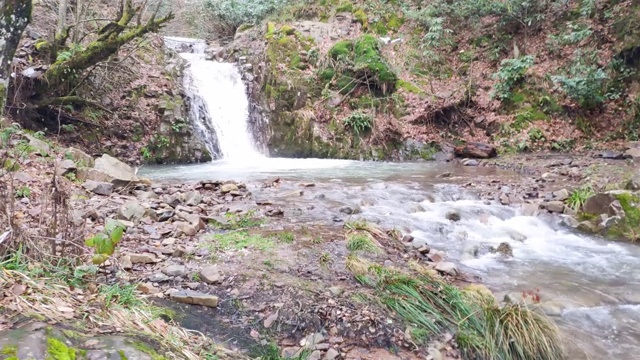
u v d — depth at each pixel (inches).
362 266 163.2
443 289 155.1
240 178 352.8
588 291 175.5
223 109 536.4
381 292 149.6
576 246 228.5
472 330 138.6
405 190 306.5
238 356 117.7
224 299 140.9
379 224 227.1
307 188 306.3
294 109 525.3
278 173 386.9
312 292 146.0
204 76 546.6
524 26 555.8
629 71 490.0
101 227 182.5
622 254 217.6
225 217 219.8
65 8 455.2
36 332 91.9
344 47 546.0
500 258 209.2
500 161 439.8
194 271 154.8
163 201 241.1
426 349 129.6
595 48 507.5
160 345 107.0
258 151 534.3
